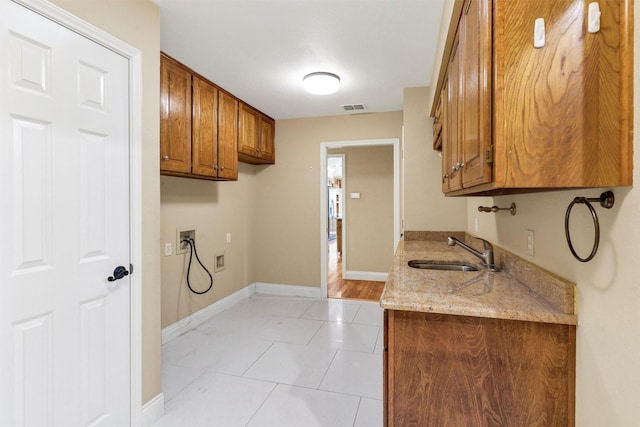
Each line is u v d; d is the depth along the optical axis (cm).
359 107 377
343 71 277
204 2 183
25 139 125
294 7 189
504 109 92
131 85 171
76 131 144
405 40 226
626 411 81
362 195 527
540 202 133
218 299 363
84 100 147
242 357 258
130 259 171
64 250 139
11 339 122
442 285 146
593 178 86
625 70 81
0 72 118
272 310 372
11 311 122
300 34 219
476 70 108
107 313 158
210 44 230
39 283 130
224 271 373
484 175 97
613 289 86
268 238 439
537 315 109
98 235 154
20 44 123
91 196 151
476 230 262
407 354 123
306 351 269
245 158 388
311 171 421
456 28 159
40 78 130
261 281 443
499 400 116
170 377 228
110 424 159
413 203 314
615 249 86
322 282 419
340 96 339
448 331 120
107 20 156
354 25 207
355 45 232
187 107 265
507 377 115
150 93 182
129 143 170
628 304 80
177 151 253
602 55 85
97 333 153
